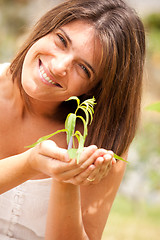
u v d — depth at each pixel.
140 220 5.94
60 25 2.03
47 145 1.72
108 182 2.40
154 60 9.03
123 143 2.29
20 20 10.56
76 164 1.67
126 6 2.12
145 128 6.78
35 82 2.06
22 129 2.37
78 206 2.10
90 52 2.00
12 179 1.89
